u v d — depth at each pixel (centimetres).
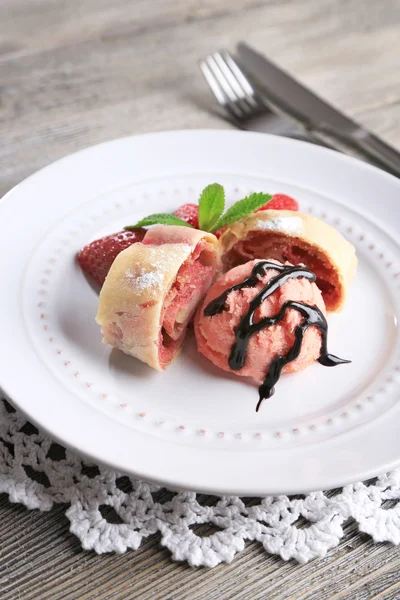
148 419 56
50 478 54
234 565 53
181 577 53
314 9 87
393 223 65
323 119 73
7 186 68
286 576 53
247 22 85
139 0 86
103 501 54
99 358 58
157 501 54
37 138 72
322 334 59
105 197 65
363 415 56
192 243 60
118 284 58
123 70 79
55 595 52
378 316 61
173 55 80
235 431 56
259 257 63
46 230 63
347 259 62
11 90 75
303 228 61
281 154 68
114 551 53
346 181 67
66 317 60
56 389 56
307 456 54
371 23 86
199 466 53
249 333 58
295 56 82
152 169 67
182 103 76
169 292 59
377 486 55
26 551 53
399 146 73
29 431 56
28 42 80
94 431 54
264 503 54
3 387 55
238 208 63
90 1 86
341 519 54
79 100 75
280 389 58
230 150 68
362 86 79
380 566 53
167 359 59
